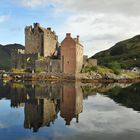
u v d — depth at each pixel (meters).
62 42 140.25
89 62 156.88
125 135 28.67
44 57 150.00
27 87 90.06
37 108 47.03
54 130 30.61
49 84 107.81
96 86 102.50
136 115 40.75
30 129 31.06
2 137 27.56
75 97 63.91
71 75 137.62
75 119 37.28
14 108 46.84
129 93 74.62
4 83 109.81
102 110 45.34
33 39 155.50
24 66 146.12
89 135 28.55
